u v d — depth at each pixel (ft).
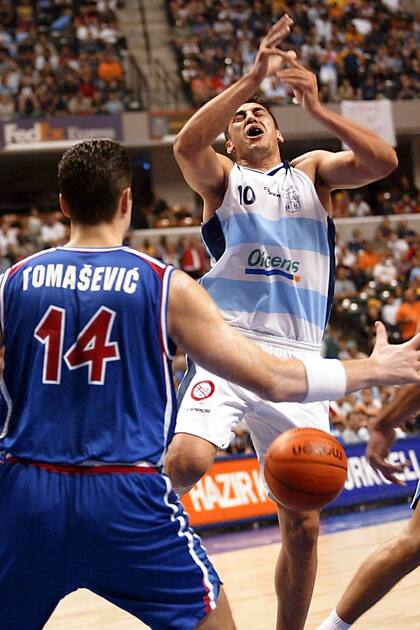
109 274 12.01
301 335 18.71
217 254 19.25
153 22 102.27
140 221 86.17
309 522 17.62
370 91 92.73
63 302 11.93
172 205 92.94
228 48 95.76
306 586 18.16
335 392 11.96
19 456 11.73
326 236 19.06
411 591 26.35
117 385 11.71
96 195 12.32
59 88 84.89
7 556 11.57
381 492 51.98
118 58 90.58
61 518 11.42
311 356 18.90
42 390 11.77
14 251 71.20
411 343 12.29
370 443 15.87
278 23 16.46
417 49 99.66
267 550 38.45
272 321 18.51
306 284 18.75
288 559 18.08
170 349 12.06
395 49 99.14
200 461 17.52
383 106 84.07
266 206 18.63
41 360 11.84
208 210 19.20
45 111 83.15
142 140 84.74
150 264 12.12
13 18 91.91
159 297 11.89
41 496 11.48
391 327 68.85
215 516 45.09
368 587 16.74
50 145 81.61
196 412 17.89
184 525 11.94
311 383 11.87
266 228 18.51
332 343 63.57
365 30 100.89
